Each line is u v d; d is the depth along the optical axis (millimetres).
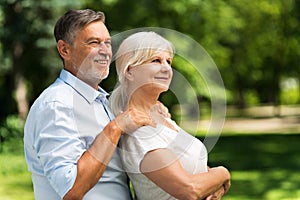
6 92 19109
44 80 19406
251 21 29859
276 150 19031
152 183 3064
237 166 15492
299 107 43062
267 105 44438
